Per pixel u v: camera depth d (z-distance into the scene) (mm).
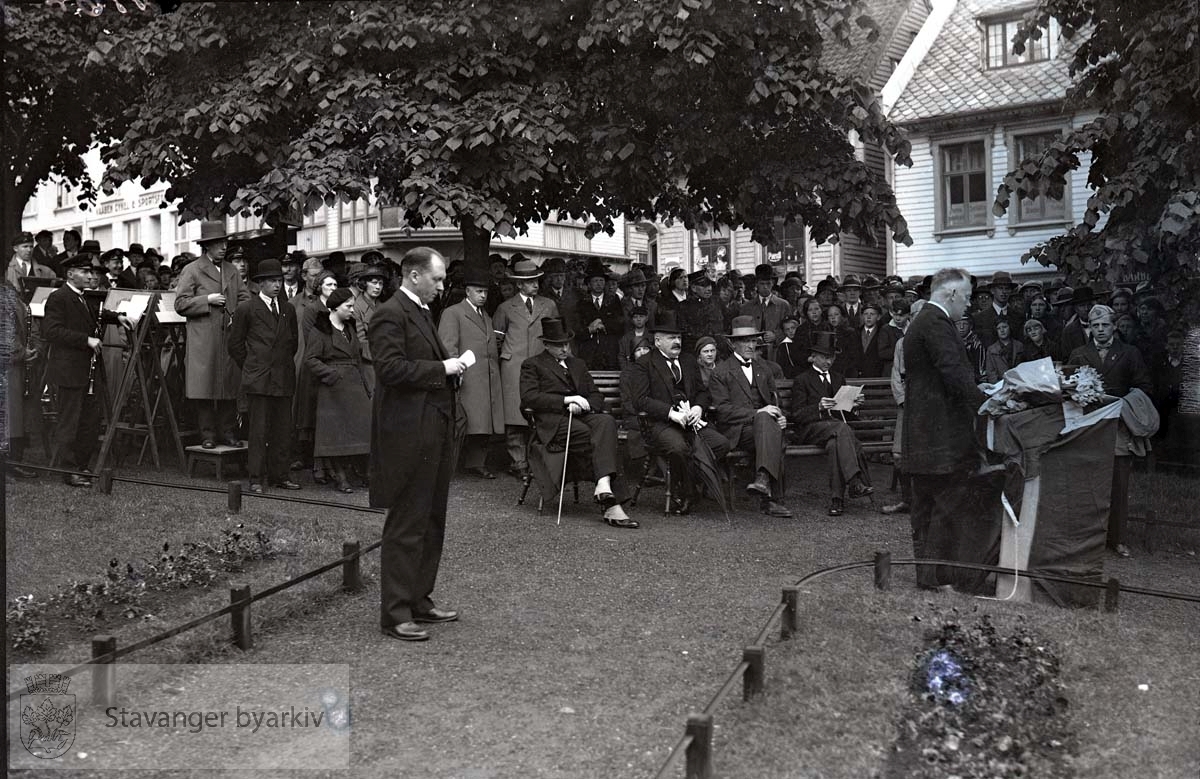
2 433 7102
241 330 9805
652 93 11656
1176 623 6375
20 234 11820
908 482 9742
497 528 8633
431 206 10852
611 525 8883
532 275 11422
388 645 5555
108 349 11602
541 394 9383
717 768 3998
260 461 9867
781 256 27719
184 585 6414
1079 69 13094
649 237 29859
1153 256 11531
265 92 11445
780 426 9617
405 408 5727
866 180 12289
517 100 11312
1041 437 6789
